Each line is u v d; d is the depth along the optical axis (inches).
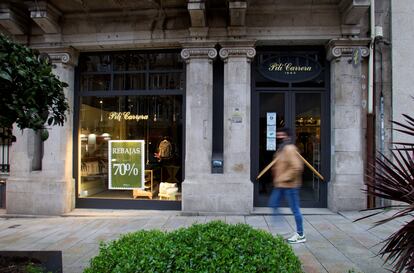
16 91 151.1
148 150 380.8
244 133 348.8
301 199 364.2
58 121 179.8
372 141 345.4
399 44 349.7
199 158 352.2
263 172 360.2
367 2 321.4
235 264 113.6
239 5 327.0
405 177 132.9
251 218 329.1
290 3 344.5
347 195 339.0
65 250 242.2
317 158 366.9
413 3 350.9
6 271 153.1
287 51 370.3
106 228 306.3
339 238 257.1
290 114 367.6
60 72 372.8
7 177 397.7
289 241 244.1
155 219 335.9
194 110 354.3
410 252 126.9
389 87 351.9
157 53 384.2
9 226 323.6
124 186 382.0
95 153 388.5
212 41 351.6
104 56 392.2
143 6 354.9
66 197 368.5
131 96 384.8
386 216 312.3
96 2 350.9
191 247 123.6
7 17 352.2
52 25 360.8
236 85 350.6
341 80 346.6
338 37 347.6
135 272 113.6
